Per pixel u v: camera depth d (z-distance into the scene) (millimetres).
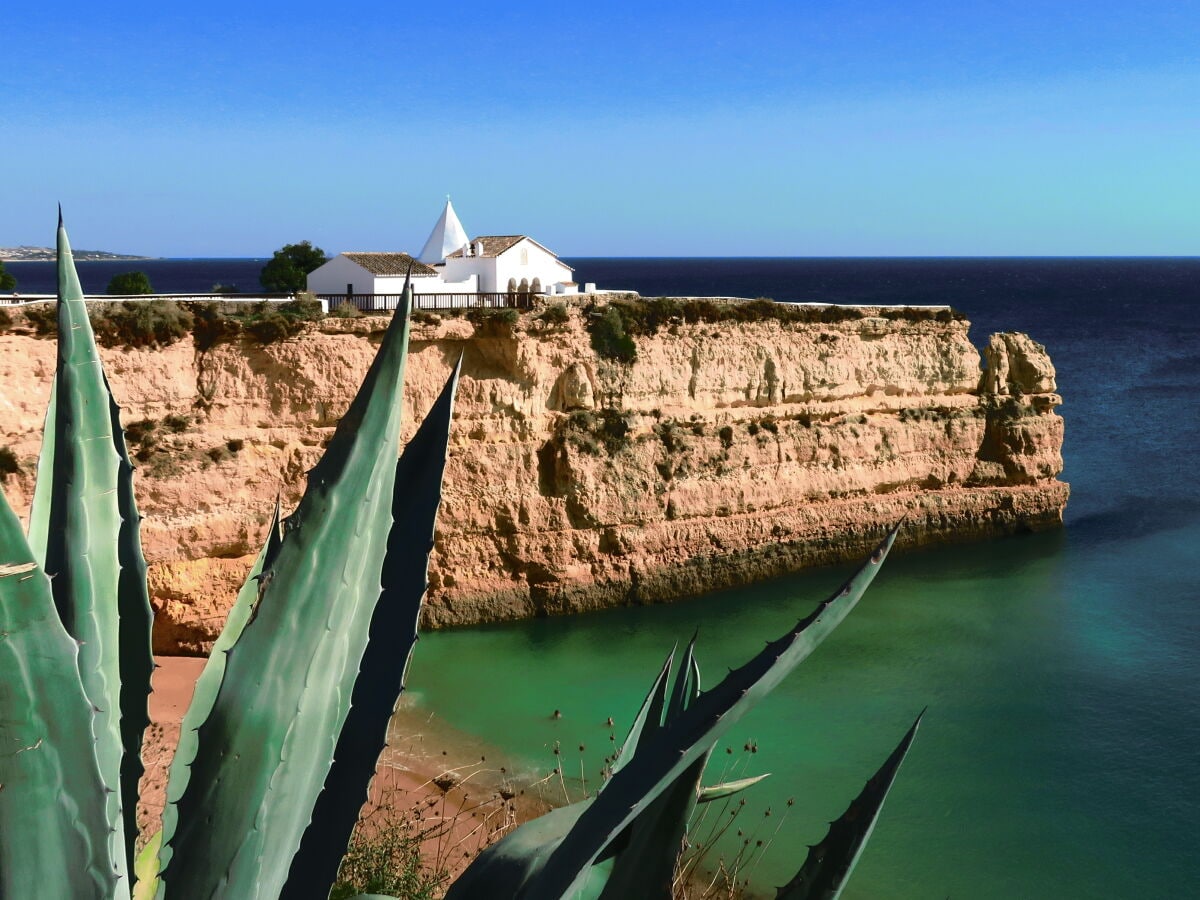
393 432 4039
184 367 29844
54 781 3191
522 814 20453
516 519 34062
